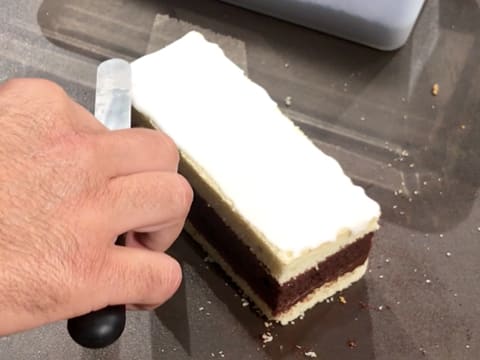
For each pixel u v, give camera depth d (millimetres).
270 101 502
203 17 623
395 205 525
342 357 460
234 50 608
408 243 507
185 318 471
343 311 479
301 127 565
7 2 623
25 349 453
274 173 465
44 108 316
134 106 497
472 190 535
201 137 479
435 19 635
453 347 466
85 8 623
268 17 627
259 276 462
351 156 550
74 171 300
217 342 463
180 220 333
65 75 582
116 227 302
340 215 450
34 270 285
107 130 335
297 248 435
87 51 596
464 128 569
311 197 457
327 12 600
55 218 291
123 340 461
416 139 562
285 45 612
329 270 465
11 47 596
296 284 455
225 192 456
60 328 461
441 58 611
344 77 596
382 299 484
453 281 492
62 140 307
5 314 284
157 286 311
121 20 617
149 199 309
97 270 293
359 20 594
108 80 480
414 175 542
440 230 514
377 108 579
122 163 315
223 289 485
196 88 503
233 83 509
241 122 488
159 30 614
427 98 587
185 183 325
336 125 567
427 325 474
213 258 495
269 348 462
